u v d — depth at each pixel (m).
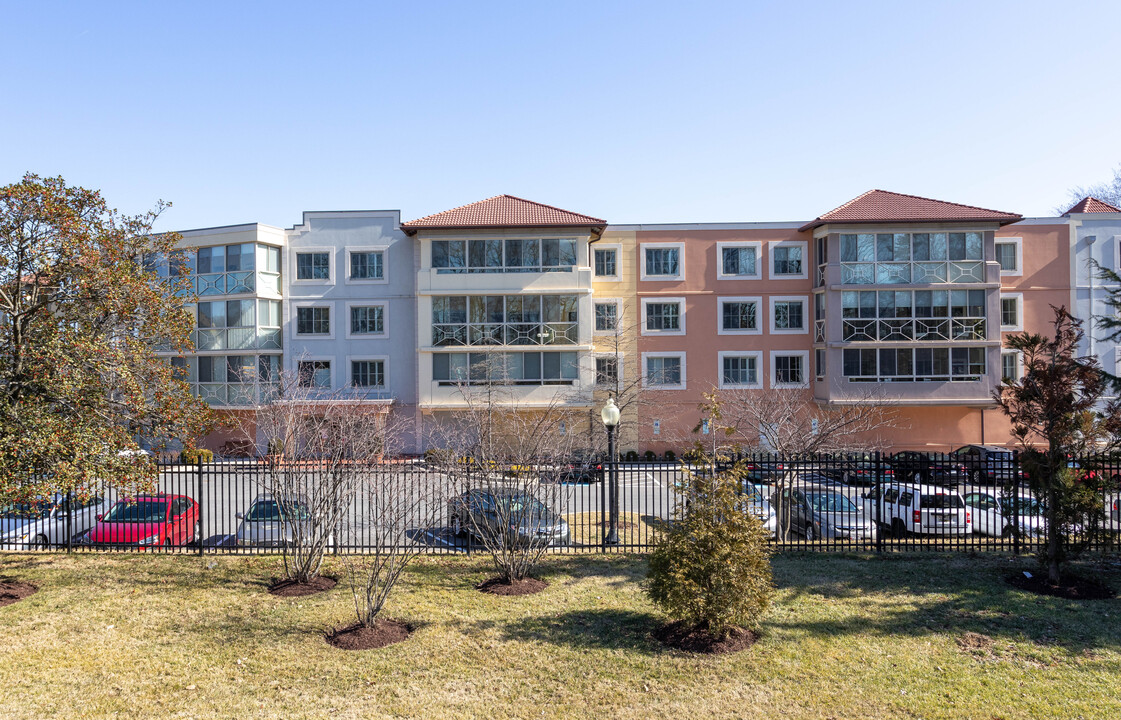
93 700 7.00
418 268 29.31
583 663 7.93
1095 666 7.79
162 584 10.87
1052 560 10.74
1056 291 29.92
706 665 7.85
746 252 30.34
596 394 28.52
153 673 7.64
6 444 9.26
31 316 10.73
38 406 10.03
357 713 6.78
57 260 10.80
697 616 8.48
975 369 28.22
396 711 6.83
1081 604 9.80
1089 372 10.91
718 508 8.59
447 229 28.38
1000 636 8.66
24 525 13.71
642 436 29.59
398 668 7.80
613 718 6.70
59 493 10.90
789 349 30.09
